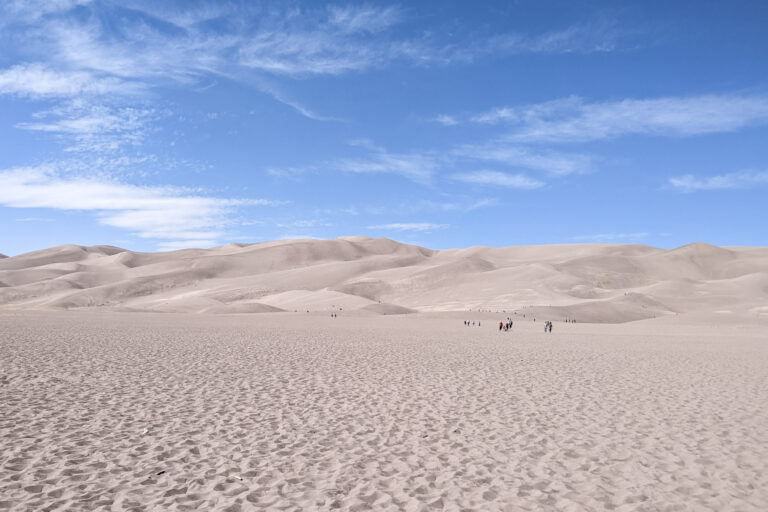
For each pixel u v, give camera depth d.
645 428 11.62
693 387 17.39
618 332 59.62
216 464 8.74
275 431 10.77
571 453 9.76
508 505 7.36
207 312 108.88
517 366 22.69
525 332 56.62
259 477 8.21
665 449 10.08
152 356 22.94
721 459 9.51
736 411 13.48
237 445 9.75
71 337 31.84
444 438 10.58
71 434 10.16
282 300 148.88
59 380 15.91
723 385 17.91
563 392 16.03
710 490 8.07
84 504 7.06
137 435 10.23
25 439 9.75
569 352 30.50
